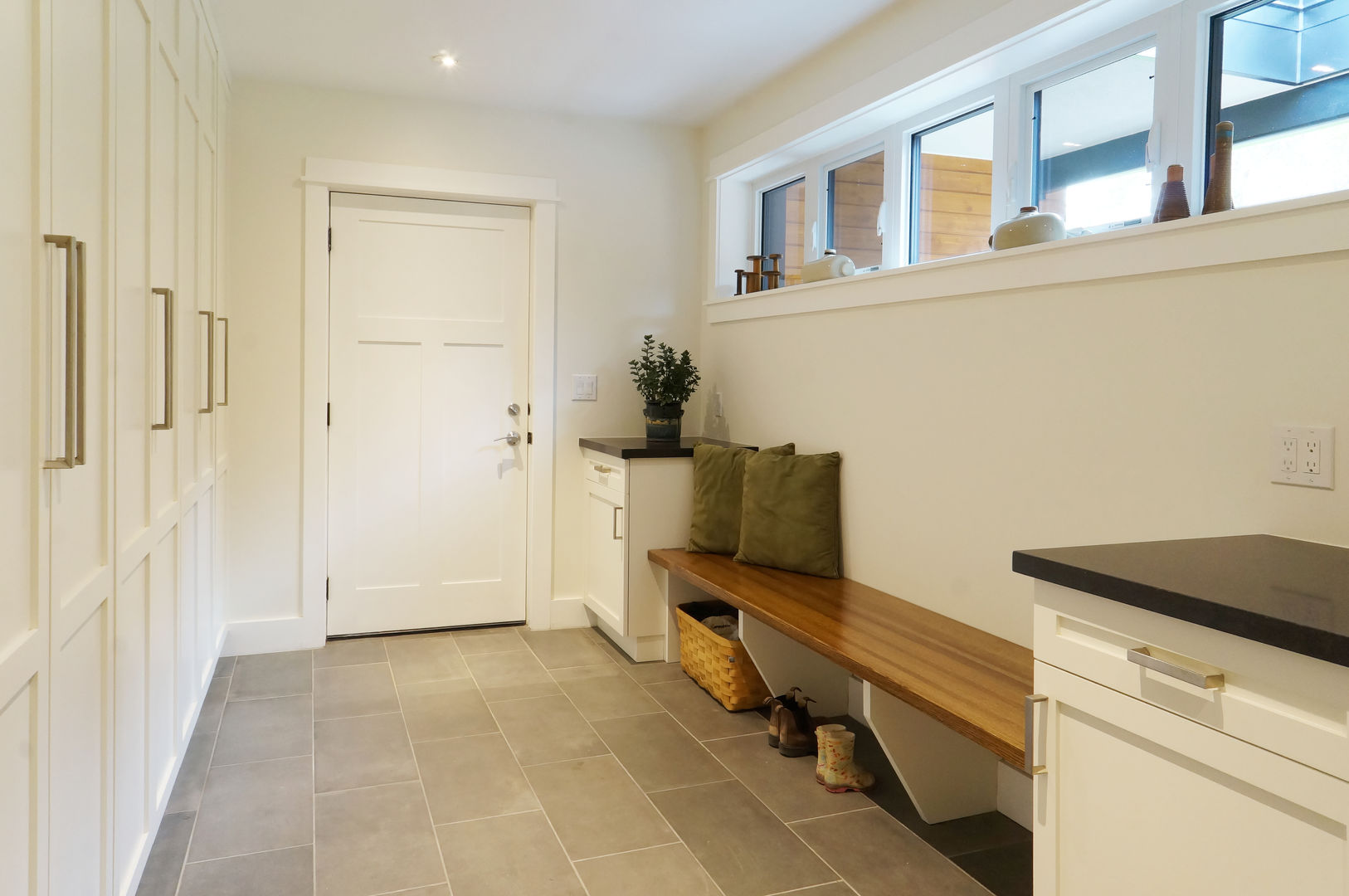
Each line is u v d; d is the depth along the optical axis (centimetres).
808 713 303
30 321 118
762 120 369
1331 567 134
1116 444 204
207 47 282
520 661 363
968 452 251
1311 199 159
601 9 290
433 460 399
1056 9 216
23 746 115
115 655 162
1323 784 101
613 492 375
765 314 362
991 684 203
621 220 416
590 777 257
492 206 402
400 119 380
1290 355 166
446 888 199
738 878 205
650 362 405
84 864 144
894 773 264
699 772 261
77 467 139
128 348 172
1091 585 130
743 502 341
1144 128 221
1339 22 175
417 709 309
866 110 298
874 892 200
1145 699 123
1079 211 241
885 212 315
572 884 201
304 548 375
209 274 291
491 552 411
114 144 157
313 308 371
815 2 282
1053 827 140
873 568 296
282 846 216
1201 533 184
